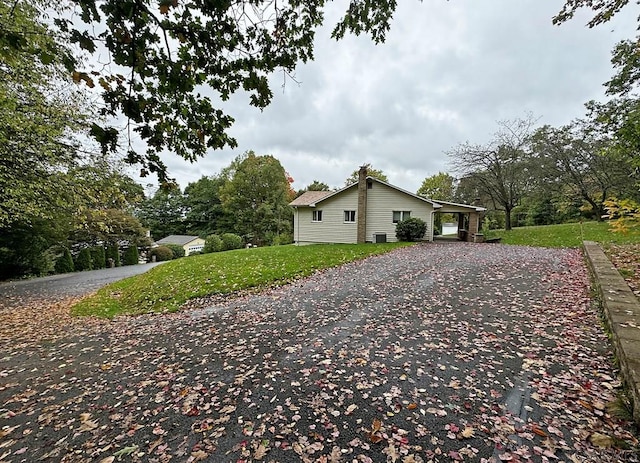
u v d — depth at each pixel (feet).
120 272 56.80
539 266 26.40
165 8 6.34
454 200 81.25
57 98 27.25
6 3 16.44
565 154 57.00
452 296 18.89
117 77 7.12
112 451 7.47
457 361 11.02
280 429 7.93
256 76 9.35
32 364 13.52
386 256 37.11
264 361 11.96
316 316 16.94
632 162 11.74
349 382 10.02
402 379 10.02
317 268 31.04
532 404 8.32
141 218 133.39
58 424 8.75
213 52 8.29
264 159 113.91
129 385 10.85
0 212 30.96
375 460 6.71
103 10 6.25
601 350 11.00
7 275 47.55
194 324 17.24
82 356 14.03
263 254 41.70
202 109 8.82
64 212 33.37
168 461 7.02
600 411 7.75
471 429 7.50
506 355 11.24
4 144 25.39
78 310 25.29
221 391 9.95
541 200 75.51
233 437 7.72
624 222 12.16
